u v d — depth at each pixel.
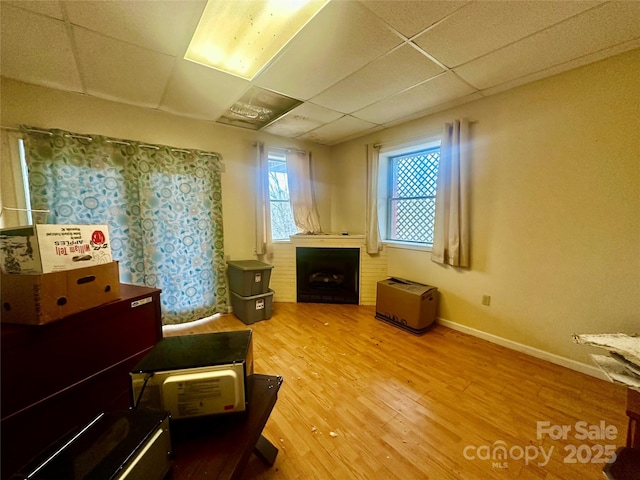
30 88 2.14
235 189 3.37
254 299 3.06
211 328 2.95
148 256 2.72
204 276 3.14
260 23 1.57
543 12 1.45
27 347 1.00
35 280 0.99
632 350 1.16
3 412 0.95
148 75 2.08
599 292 1.98
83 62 1.88
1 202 2.03
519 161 2.30
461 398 1.80
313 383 1.97
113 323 1.30
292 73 2.08
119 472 0.65
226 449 0.92
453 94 2.44
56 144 2.19
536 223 2.24
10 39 1.62
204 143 3.10
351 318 3.23
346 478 1.26
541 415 1.64
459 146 2.62
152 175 2.72
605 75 1.87
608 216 1.91
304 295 3.83
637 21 1.50
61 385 1.11
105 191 2.45
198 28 1.61
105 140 2.43
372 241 3.55
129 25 1.54
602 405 1.72
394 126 3.32
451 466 1.32
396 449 1.42
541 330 2.27
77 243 1.16
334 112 2.88
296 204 3.91
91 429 0.78
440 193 2.82
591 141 1.95
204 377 0.97
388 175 3.69
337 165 4.22
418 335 2.75
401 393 1.86
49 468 0.65
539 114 2.18
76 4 1.36
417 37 1.67
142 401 0.96
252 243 3.55
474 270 2.67
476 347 2.49
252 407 1.11
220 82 2.21
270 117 3.06
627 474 0.90
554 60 1.90
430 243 3.25
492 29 1.59
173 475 0.82
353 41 1.71
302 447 1.43
